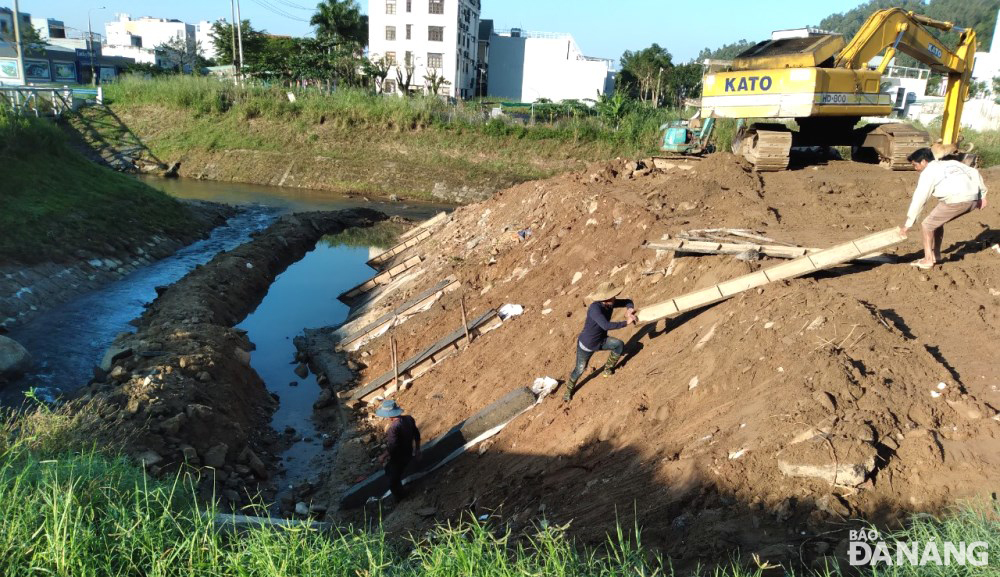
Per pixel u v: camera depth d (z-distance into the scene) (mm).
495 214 19594
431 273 16812
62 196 20531
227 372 11984
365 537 5406
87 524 5266
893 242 8039
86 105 40344
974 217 10719
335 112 39312
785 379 6480
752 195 13312
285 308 18141
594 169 17797
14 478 5703
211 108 40125
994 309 7559
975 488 5129
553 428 8336
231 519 6680
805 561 4789
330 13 61656
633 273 11008
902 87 48969
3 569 4672
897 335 6883
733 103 16016
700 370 7402
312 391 13102
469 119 38906
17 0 39750
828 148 18688
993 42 55750
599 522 6094
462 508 7824
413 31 61219
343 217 29094
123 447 8547
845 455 5418
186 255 21938
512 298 13133
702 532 5344
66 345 13844
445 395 10891
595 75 73375
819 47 14852
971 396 6039
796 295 7691
